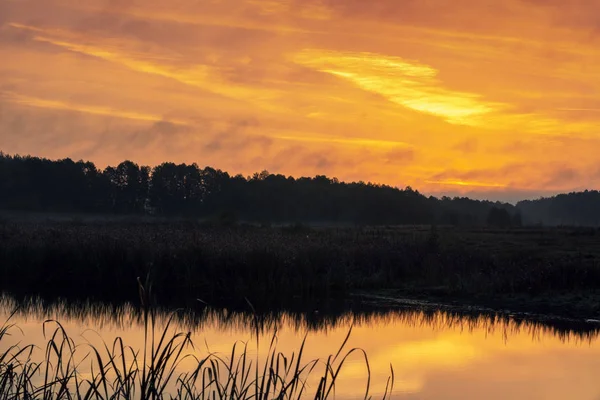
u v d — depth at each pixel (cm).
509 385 1217
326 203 11200
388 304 2259
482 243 3959
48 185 9831
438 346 1582
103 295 2402
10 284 2608
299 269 2584
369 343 1602
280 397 598
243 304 2255
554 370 1338
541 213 19338
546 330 1831
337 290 2544
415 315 2058
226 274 2580
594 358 1460
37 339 1475
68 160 10512
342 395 1119
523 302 2245
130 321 1848
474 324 1914
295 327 1819
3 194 9250
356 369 1323
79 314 1977
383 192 11638
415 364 1378
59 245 2747
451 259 2845
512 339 1689
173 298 2367
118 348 1374
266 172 11931
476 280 2477
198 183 10788
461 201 15200
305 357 1389
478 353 1502
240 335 1642
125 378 584
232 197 10731
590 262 2706
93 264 2616
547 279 2447
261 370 1204
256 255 2617
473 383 1230
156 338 1541
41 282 2608
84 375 1094
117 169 10456
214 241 2986
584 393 1167
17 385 694
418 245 3098
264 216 10569
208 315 2012
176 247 2780
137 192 10350
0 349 1292
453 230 6197
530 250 3438
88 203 9806
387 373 1291
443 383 1232
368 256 2895
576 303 2200
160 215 10081
